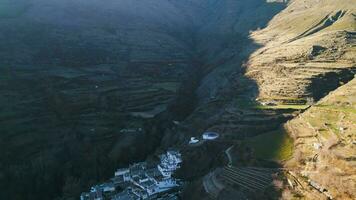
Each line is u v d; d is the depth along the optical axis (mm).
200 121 180375
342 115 139250
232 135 153125
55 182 153875
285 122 152625
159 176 141875
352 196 94000
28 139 170500
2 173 150875
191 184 127500
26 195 146750
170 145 172750
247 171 119375
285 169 115750
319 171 107500
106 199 133375
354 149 110312
